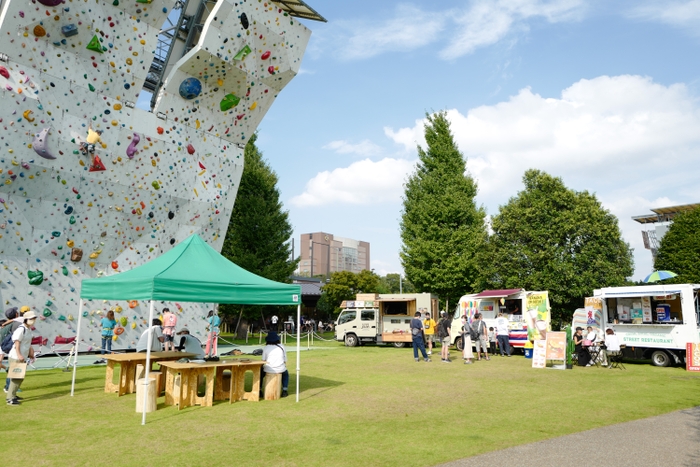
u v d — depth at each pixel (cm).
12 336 919
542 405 938
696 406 934
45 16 1504
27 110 1509
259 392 977
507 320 1991
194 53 1861
